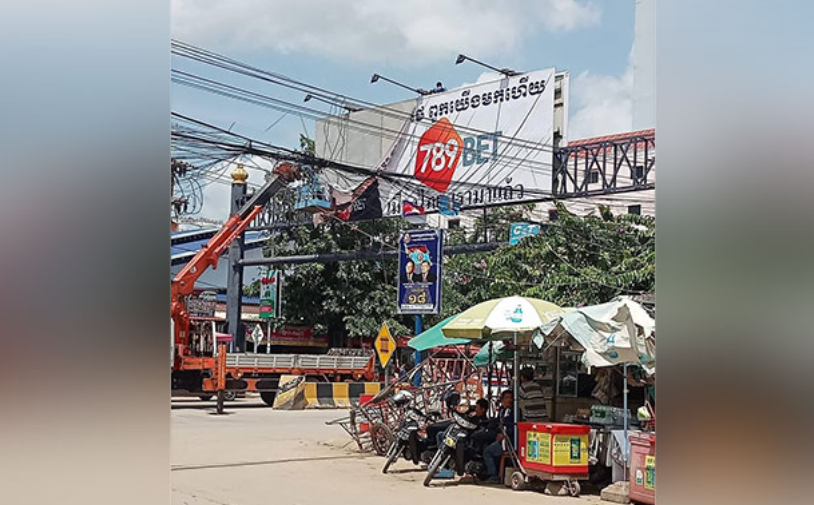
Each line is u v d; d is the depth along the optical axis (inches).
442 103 1015.0
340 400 862.5
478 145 980.6
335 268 1088.2
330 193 1055.0
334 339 1139.3
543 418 380.5
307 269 1077.1
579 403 451.8
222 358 804.0
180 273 804.6
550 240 906.7
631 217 906.1
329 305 1080.2
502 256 926.4
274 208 1078.4
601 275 867.4
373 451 486.3
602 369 431.5
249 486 363.9
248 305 1252.5
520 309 382.3
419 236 725.9
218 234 829.8
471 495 348.8
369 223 1091.9
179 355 791.1
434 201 1013.2
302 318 1098.1
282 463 437.7
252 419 715.4
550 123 927.0
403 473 408.2
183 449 492.1
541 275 908.0
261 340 1141.1
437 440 401.4
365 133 1066.1
